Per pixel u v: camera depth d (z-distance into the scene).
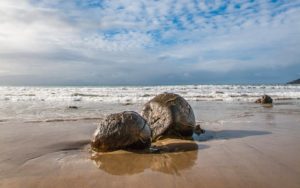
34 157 4.98
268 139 6.23
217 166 4.31
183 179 3.76
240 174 3.89
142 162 4.63
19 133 7.08
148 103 7.01
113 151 5.35
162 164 4.51
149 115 6.83
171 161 4.67
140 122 5.49
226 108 13.03
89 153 5.27
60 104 14.98
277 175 3.83
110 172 4.12
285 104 15.17
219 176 3.83
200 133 7.08
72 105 14.34
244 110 12.17
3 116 10.20
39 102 16.38
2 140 6.30
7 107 13.38
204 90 30.55
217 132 7.19
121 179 3.81
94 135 5.43
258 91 28.75
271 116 10.12
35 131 7.34
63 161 4.73
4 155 5.09
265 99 15.75
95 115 10.44
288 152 5.07
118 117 5.49
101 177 3.90
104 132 5.36
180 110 6.68
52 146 5.79
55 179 3.82
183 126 6.63
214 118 9.70
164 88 34.88
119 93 24.19
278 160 4.55
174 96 6.93
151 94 22.42
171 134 6.63
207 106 14.02
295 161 4.49
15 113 11.10
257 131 7.23
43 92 26.25
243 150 5.29
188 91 28.27
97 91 27.73
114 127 5.38
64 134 6.96
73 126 8.10
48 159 4.85
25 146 5.77
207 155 5.01
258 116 10.14
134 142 5.36
